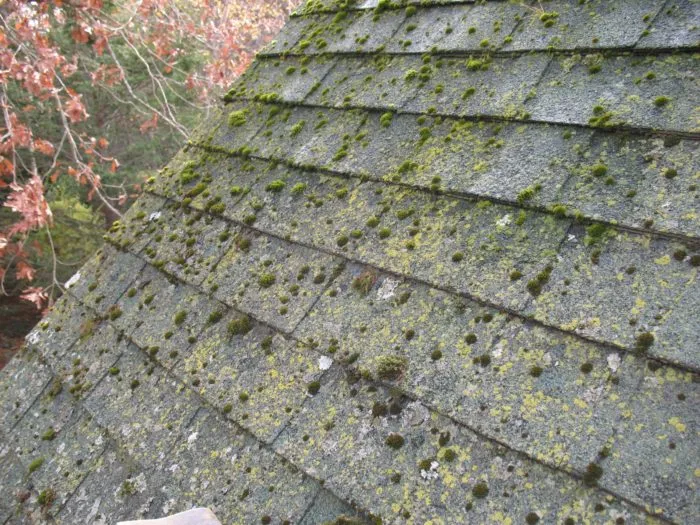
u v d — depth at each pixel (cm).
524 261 172
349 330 193
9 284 972
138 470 211
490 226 186
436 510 144
